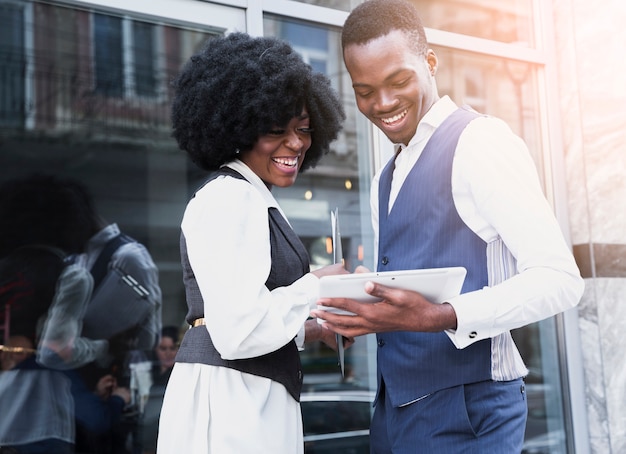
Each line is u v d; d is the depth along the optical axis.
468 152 1.50
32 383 2.94
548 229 1.43
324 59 2.69
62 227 4.82
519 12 3.15
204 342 1.45
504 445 1.50
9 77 4.83
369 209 2.80
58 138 5.42
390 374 1.61
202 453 1.39
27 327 3.09
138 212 5.95
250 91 1.50
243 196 1.42
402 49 1.54
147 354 3.28
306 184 2.71
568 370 3.07
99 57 4.55
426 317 1.34
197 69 1.59
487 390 1.52
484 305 1.37
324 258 2.71
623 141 3.08
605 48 3.12
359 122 2.78
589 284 3.08
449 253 1.52
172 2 2.46
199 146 1.59
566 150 3.18
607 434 3.01
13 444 2.80
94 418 3.01
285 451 1.44
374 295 1.30
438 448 1.52
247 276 1.38
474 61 3.04
